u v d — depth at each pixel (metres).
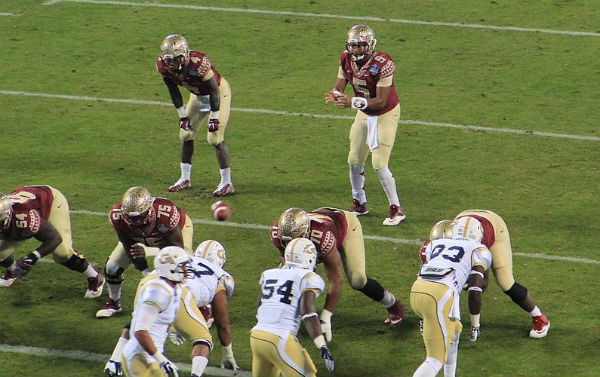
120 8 56.41
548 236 32.81
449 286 24.30
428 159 39.28
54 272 31.31
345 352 26.55
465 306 29.00
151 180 37.78
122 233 26.58
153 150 40.56
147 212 25.86
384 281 30.20
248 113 43.91
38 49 51.00
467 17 53.94
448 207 35.25
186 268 22.70
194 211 35.19
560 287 29.50
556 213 34.44
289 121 43.16
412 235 33.31
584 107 43.38
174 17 54.91
